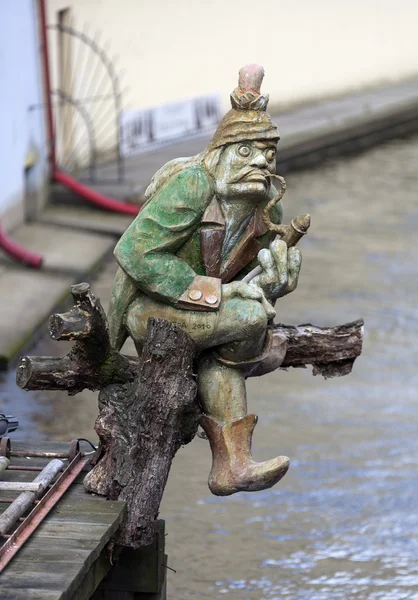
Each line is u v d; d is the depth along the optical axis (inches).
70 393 230.4
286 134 951.0
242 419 225.6
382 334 571.8
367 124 1050.7
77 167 815.7
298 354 248.5
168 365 221.0
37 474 241.4
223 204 223.3
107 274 640.4
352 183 924.0
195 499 390.9
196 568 344.8
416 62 1262.3
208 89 966.4
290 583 338.3
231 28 985.5
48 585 187.8
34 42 709.3
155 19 890.1
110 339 233.5
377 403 481.1
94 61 828.6
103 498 222.8
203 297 219.5
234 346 222.7
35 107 709.9
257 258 229.6
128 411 224.1
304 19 1079.0
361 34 1168.8
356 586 337.7
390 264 700.0
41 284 592.7
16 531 203.0
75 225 701.9
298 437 442.0
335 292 637.9
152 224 219.8
